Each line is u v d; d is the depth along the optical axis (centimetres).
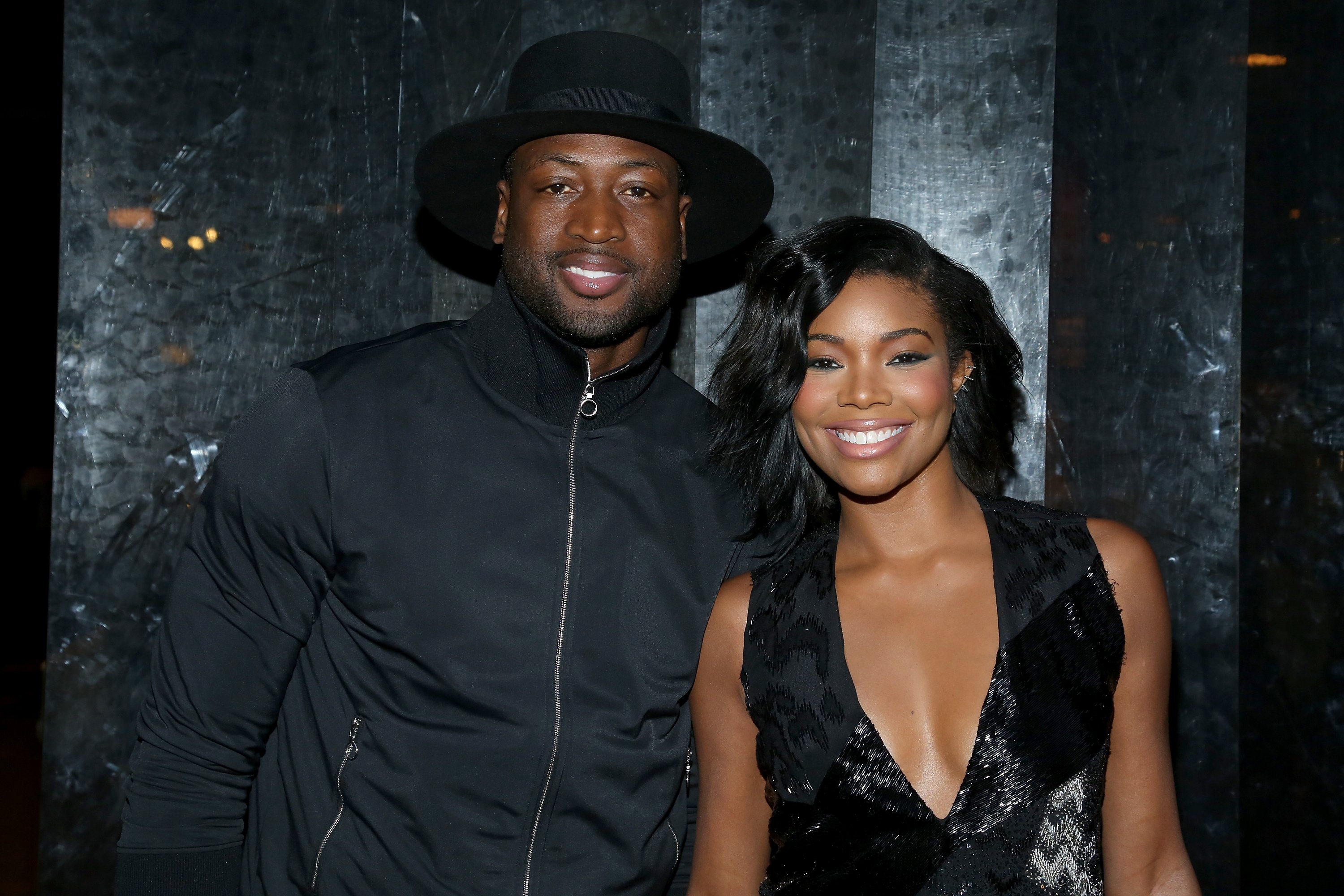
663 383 181
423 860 152
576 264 159
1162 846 150
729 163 172
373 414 160
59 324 212
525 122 159
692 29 228
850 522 162
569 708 155
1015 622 150
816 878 150
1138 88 225
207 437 216
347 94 222
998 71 226
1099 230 225
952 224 226
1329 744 219
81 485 213
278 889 159
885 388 147
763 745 156
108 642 213
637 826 159
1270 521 218
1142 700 151
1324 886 219
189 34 215
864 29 227
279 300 219
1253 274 219
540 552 159
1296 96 219
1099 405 224
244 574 156
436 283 223
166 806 155
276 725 165
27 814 418
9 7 397
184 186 215
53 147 588
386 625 155
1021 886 141
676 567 165
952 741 146
